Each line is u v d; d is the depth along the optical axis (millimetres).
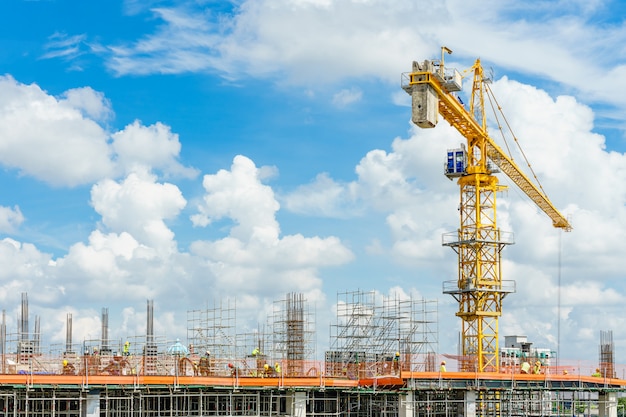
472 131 143875
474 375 110750
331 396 108000
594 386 122438
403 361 112062
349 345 125938
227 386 92500
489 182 144750
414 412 107625
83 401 85688
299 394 99000
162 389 91125
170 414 90375
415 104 127250
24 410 89125
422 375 107688
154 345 105375
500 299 141375
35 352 99250
